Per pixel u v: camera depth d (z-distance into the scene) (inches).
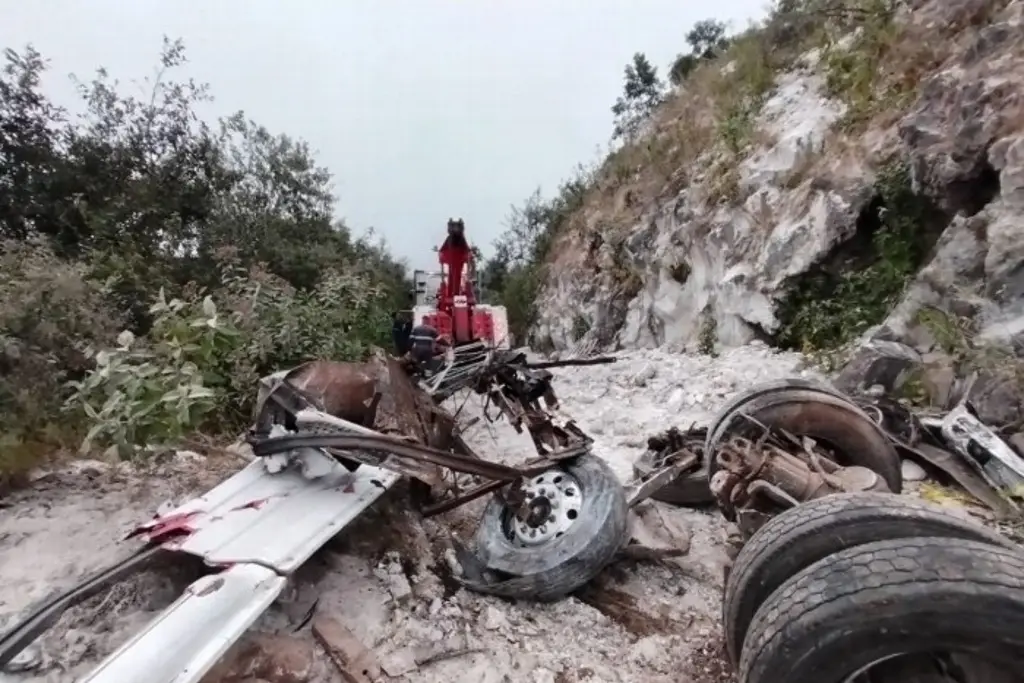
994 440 166.1
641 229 572.1
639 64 999.0
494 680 107.5
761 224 396.8
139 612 114.0
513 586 128.3
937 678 76.4
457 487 166.9
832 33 455.5
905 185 303.1
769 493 118.7
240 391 201.8
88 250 305.6
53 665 101.4
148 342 213.5
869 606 70.5
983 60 272.5
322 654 110.0
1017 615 67.2
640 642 120.5
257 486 127.6
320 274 378.6
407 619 120.3
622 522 132.6
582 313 684.1
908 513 85.1
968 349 210.2
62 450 173.3
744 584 91.0
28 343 184.9
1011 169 232.8
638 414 279.1
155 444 164.4
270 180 447.2
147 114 387.2
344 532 142.0
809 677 73.0
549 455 145.3
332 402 143.0
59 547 133.3
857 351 267.9
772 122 450.3
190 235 371.2
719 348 409.1
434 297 512.4
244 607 92.5
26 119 339.3
